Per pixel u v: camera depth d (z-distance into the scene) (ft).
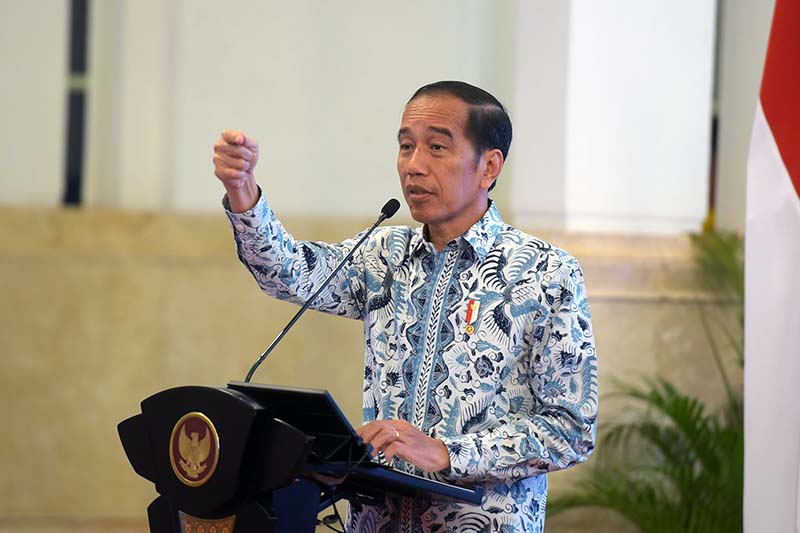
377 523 25.63
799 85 33.32
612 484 59.31
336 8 67.72
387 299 26.99
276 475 19.84
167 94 67.87
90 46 68.08
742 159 66.08
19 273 66.33
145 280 66.59
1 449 65.46
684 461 60.34
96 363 66.13
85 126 67.92
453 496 22.36
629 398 64.44
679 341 65.21
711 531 57.31
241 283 66.64
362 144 67.36
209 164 67.72
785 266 32.22
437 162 26.11
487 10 67.10
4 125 67.46
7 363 65.87
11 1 67.67
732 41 67.46
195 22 67.77
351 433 20.59
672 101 66.64
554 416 25.05
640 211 66.33
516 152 66.18
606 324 65.05
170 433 20.67
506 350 25.49
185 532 20.72
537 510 25.77
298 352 66.13
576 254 65.26
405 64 67.46
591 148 66.39
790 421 31.48
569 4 66.49
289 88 67.56
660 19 66.74
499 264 26.21
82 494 65.46
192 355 66.33
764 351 32.09
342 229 66.49
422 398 25.61
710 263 64.34
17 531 64.95
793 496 31.19
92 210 66.95
